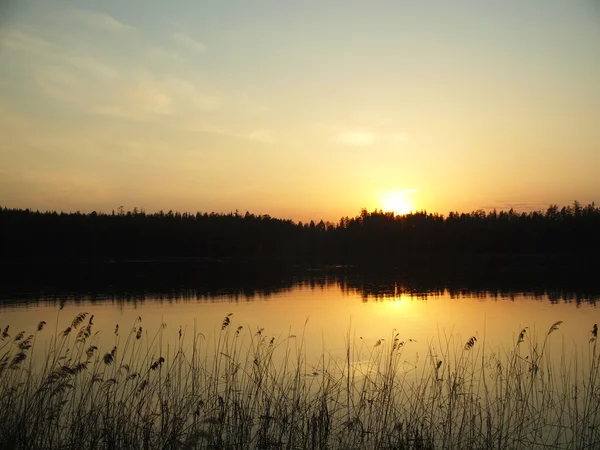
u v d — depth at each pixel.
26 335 21.52
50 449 9.52
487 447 9.98
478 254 106.38
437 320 26.11
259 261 98.44
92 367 14.96
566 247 101.00
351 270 70.12
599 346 18.36
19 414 10.02
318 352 18.22
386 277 56.84
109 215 107.69
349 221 118.38
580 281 47.28
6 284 49.94
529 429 11.05
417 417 10.73
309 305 33.25
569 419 11.54
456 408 11.91
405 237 111.56
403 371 15.24
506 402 12.18
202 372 14.64
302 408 11.54
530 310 29.20
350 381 14.07
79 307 33.38
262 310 31.11
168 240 106.44
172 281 53.25
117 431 9.98
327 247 114.62
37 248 95.12
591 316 26.53
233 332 22.88
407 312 29.22
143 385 10.67
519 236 104.00
